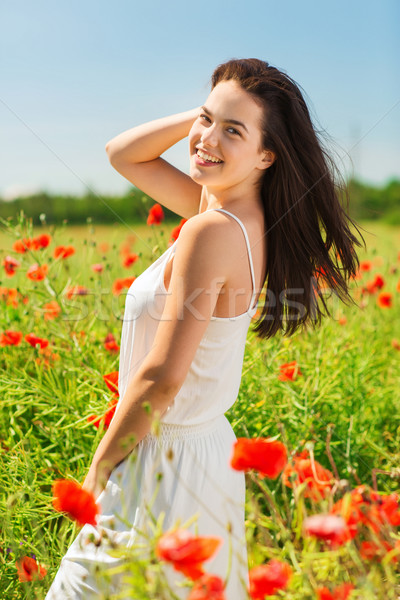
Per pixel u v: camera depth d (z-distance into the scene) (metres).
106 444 1.54
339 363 3.25
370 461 2.92
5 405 2.82
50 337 3.29
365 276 4.45
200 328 1.48
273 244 1.77
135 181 2.08
